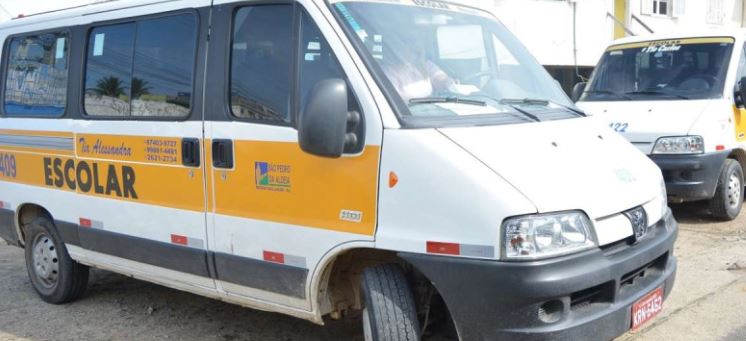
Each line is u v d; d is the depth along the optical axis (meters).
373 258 4.11
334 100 3.64
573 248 3.51
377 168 3.76
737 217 8.69
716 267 6.53
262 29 4.35
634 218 3.88
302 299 4.15
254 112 4.32
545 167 3.69
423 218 3.61
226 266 4.48
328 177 3.93
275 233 4.18
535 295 3.38
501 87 4.55
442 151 3.62
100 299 6.27
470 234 3.48
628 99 8.82
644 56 9.23
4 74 6.32
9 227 6.31
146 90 4.99
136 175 5.02
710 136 7.98
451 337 4.16
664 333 4.99
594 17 16.44
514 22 14.66
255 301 4.48
